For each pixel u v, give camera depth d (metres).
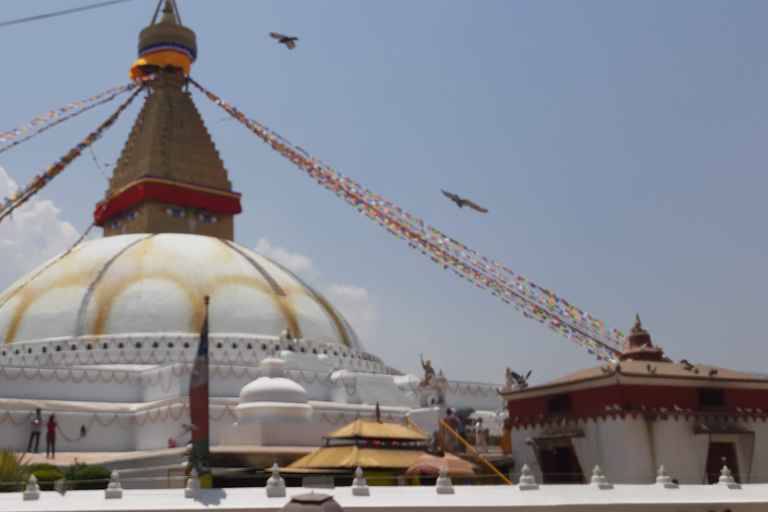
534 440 32.38
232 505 21.09
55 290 53.75
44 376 44.09
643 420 29.72
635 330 35.84
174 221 65.00
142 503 21.00
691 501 25.05
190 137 67.88
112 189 68.19
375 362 60.19
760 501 25.72
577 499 23.77
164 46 68.56
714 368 33.44
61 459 36.22
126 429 42.75
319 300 60.81
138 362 49.75
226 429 37.84
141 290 53.00
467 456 34.34
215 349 51.12
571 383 31.53
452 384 54.72
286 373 48.44
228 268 56.97
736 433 30.92
